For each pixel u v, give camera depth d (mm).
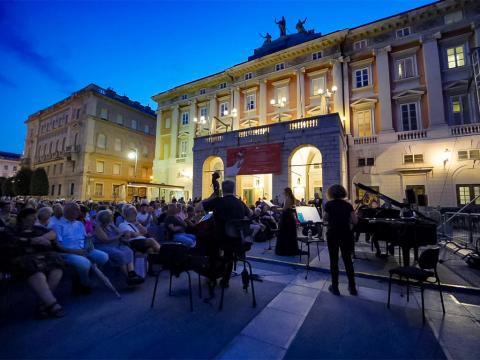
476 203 14688
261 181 23047
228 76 25875
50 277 3654
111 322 3334
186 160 27578
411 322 3441
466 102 16156
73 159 32719
